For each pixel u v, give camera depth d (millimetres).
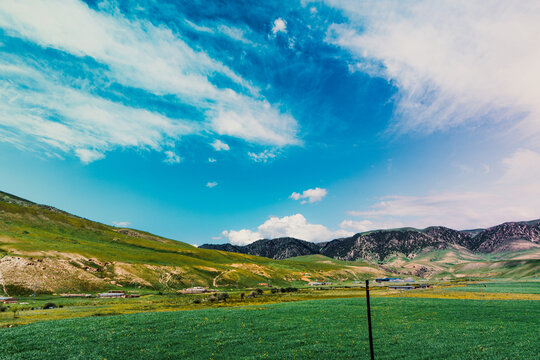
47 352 38094
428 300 88375
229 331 49250
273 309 74625
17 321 62438
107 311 82000
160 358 36156
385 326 52250
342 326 52719
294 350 38688
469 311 65750
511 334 44781
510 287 145625
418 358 34938
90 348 39875
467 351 36969
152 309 87312
